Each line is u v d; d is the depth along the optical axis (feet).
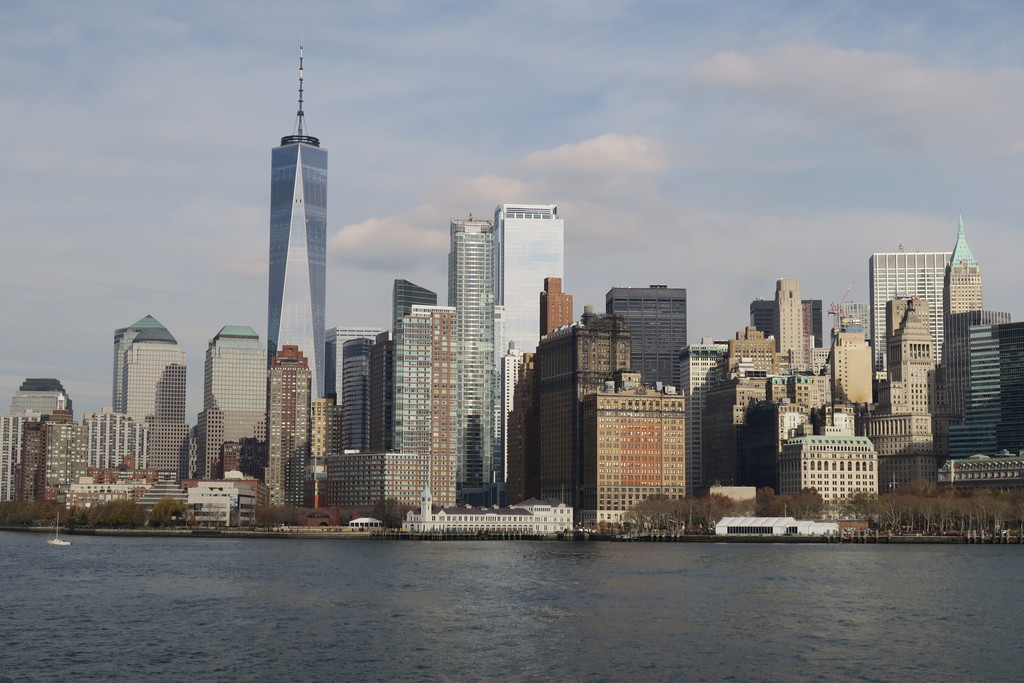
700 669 645.10
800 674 633.20
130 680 623.36
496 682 616.39
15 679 627.05
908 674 634.02
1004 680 620.49
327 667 652.07
